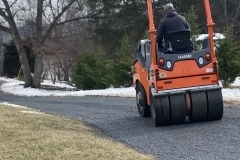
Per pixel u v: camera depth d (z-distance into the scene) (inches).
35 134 427.5
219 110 473.7
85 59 1369.3
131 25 1903.3
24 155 352.5
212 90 470.6
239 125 453.1
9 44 2999.5
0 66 3284.9
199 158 342.6
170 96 463.8
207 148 371.2
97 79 1280.8
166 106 462.6
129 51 1190.9
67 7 1692.9
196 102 467.2
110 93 998.4
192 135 422.6
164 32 474.9
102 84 1275.8
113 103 751.7
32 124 488.7
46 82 2522.1
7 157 347.3
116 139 438.3
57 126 495.8
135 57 552.4
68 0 1685.5
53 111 702.5
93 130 497.0
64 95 1152.2
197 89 462.9
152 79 468.1
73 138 414.0
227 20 2182.6
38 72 1763.0
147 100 527.5
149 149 382.6
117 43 1926.7
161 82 458.0
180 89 460.4
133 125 504.1
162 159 347.3
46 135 423.2
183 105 464.1
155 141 410.9
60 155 351.3
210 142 390.9
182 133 434.6
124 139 432.1
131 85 1172.5
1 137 412.5
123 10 1883.6
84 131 481.1
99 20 1941.4
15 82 2247.8
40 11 1694.1
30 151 363.3
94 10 1849.2
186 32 464.1
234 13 2365.9
